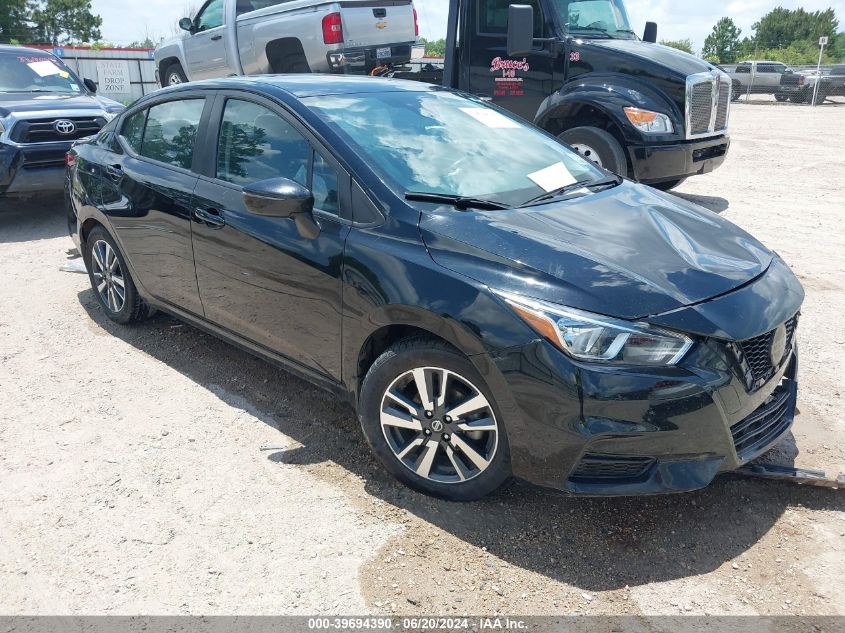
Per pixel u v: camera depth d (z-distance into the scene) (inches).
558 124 314.8
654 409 99.3
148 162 171.8
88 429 143.8
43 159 299.9
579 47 295.0
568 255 109.3
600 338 99.8
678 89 281.9
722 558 108.0
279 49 372.8
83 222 193.2
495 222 117.0
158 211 162.6
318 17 346.0
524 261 108.0
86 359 176.2
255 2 401.7
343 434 141.8
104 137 194.9
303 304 131.4
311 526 114.5
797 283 124.4
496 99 315.9
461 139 146.8
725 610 98.1
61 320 201.5
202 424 145.6
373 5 357.1
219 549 109.6
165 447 137.3
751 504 120.0
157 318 201.3
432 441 117.1
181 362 174.2
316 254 126.6
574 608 98.4
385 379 119.0
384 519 116.0
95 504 120.2
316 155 133.0
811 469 123.6
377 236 120.3
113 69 899.4
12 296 221.8
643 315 101.1
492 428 109.9
